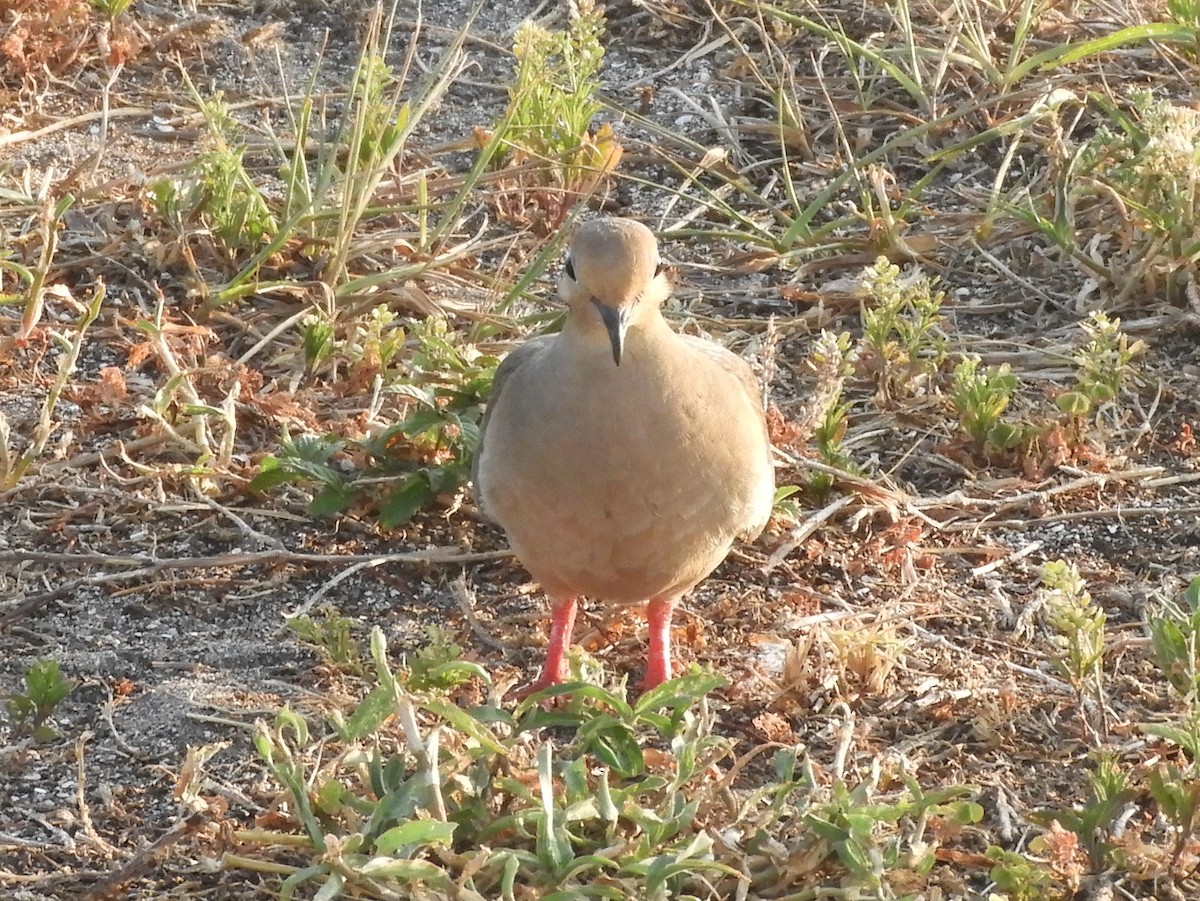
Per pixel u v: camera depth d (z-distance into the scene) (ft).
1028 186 47.93
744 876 26.40
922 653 33.09
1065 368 42.22
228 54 54.24
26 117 50.34
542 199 48.01
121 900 27.02
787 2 55.06
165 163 48.88
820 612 34.35
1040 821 27.58
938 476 38.86
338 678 32.19
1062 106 50.96
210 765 29.94
